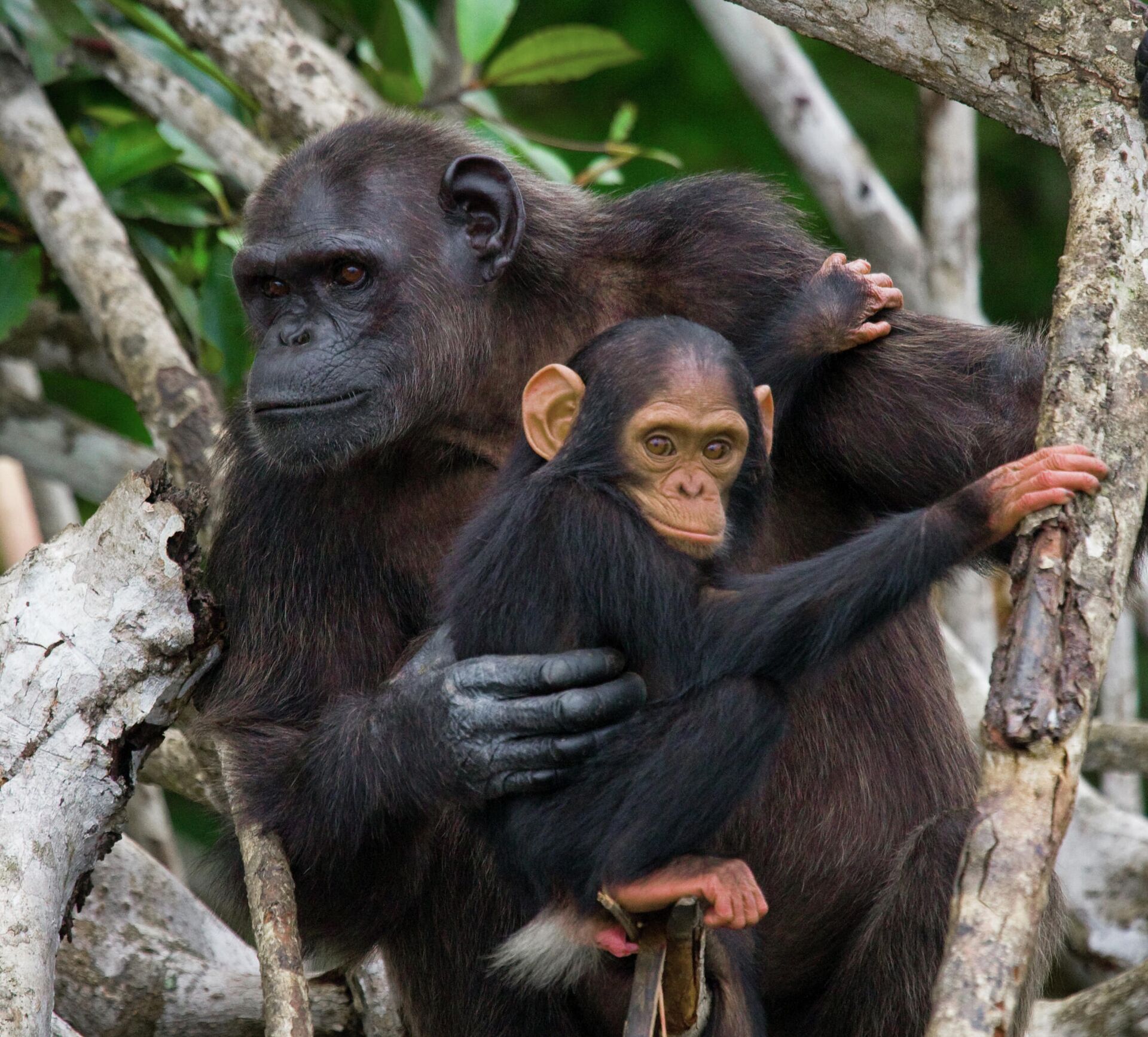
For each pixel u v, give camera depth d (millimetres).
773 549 11398
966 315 18812
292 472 11031
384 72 18078
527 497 9750
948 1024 6957
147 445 21609
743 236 11578
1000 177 27078
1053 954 11539
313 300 11102
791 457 11469
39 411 18188
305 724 11219
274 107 15703
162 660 10195
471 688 9766
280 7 16141
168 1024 13188
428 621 11133
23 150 15594
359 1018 13102
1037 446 8781
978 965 7055
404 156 11484
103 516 10406
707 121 26312
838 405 11305
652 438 9391
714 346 9625
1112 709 18203
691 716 9125
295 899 10609
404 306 11102
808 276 11562
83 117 17750
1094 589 7957
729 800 9086
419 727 9992
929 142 18688
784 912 11383
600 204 12156
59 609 10117
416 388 11094
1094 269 9195
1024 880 7199
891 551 8883
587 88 26625
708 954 9742
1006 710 7562
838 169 19266
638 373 9477
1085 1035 12789
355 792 10320
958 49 10602
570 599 9523
